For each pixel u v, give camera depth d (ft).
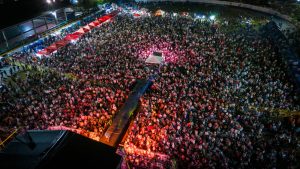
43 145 13.71
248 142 54.90
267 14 163.43
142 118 61.52
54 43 104.47
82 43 115.24
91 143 14.43
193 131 58.49
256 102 69.87
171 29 130.00
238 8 180.14
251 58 97.86
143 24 137.80
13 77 89.04
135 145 54.29
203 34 124.16
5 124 61.00
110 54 102.94
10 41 117.08
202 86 78.79
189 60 98.07
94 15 151.12
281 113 67.10
